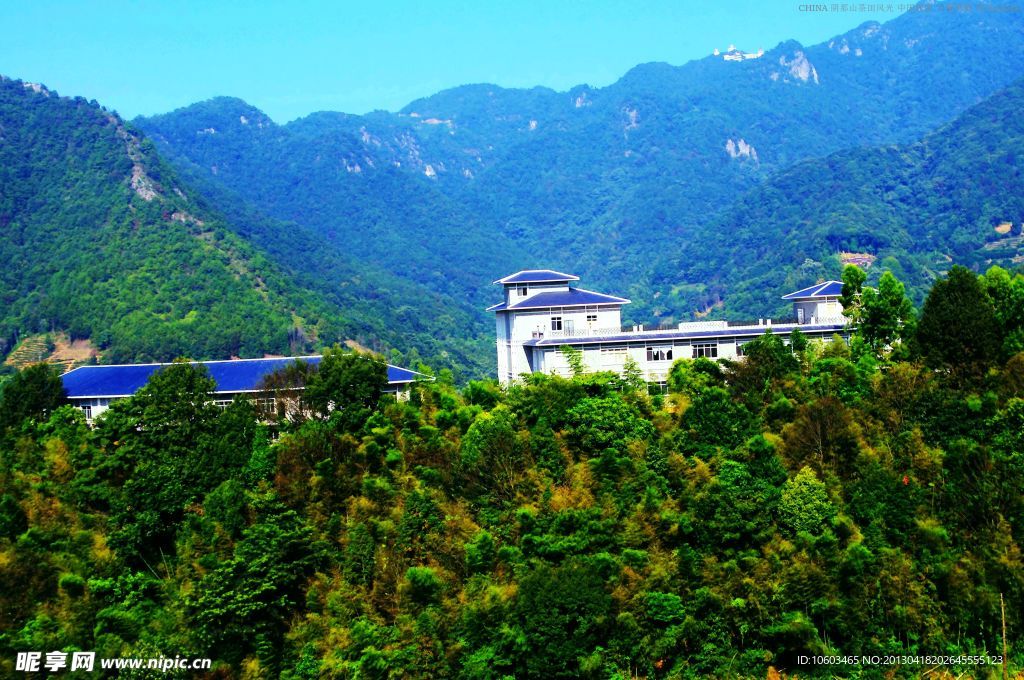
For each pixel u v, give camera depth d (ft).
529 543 244.42
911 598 239.50
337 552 252.01
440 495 261.44
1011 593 238.89
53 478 288.51
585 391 290.15
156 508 270.87
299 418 304.09
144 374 372.58
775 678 231.09
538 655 227.61
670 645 231.71
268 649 236.22
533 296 391.45
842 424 265.34
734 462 255.50
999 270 326.44
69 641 235.61
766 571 239.30
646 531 244.01
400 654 225.97
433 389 320.50
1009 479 250.78
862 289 348.59
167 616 243.40
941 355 295.07
